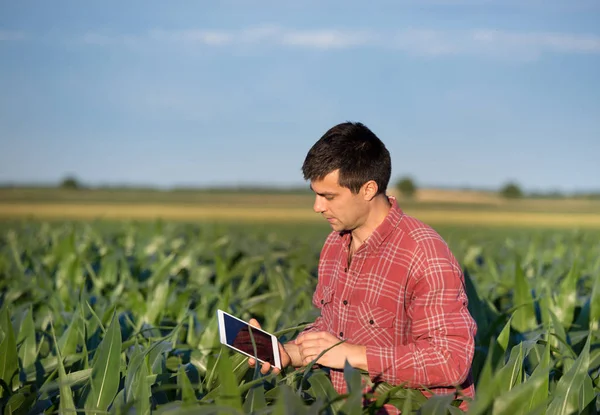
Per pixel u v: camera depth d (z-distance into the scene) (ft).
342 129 10.31
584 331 15.84
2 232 47.14
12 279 26.71
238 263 30.45
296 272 25.57
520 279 17.06
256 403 9.91
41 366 13.88
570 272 17.61
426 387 9.98
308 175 10.29
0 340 14.15
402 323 10.40
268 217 171.12
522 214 202.18
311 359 10.15
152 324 17.57
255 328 10.82
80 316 14.75
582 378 10.57
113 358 10.77
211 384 12.22
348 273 10.71
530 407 9.93
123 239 43.65
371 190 10.23
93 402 10.64
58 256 28.94
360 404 9.00
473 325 10.12
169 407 10.02
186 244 42.24
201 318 18.69
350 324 10.67
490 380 9.07
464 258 36.06
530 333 15.43
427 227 10.51
